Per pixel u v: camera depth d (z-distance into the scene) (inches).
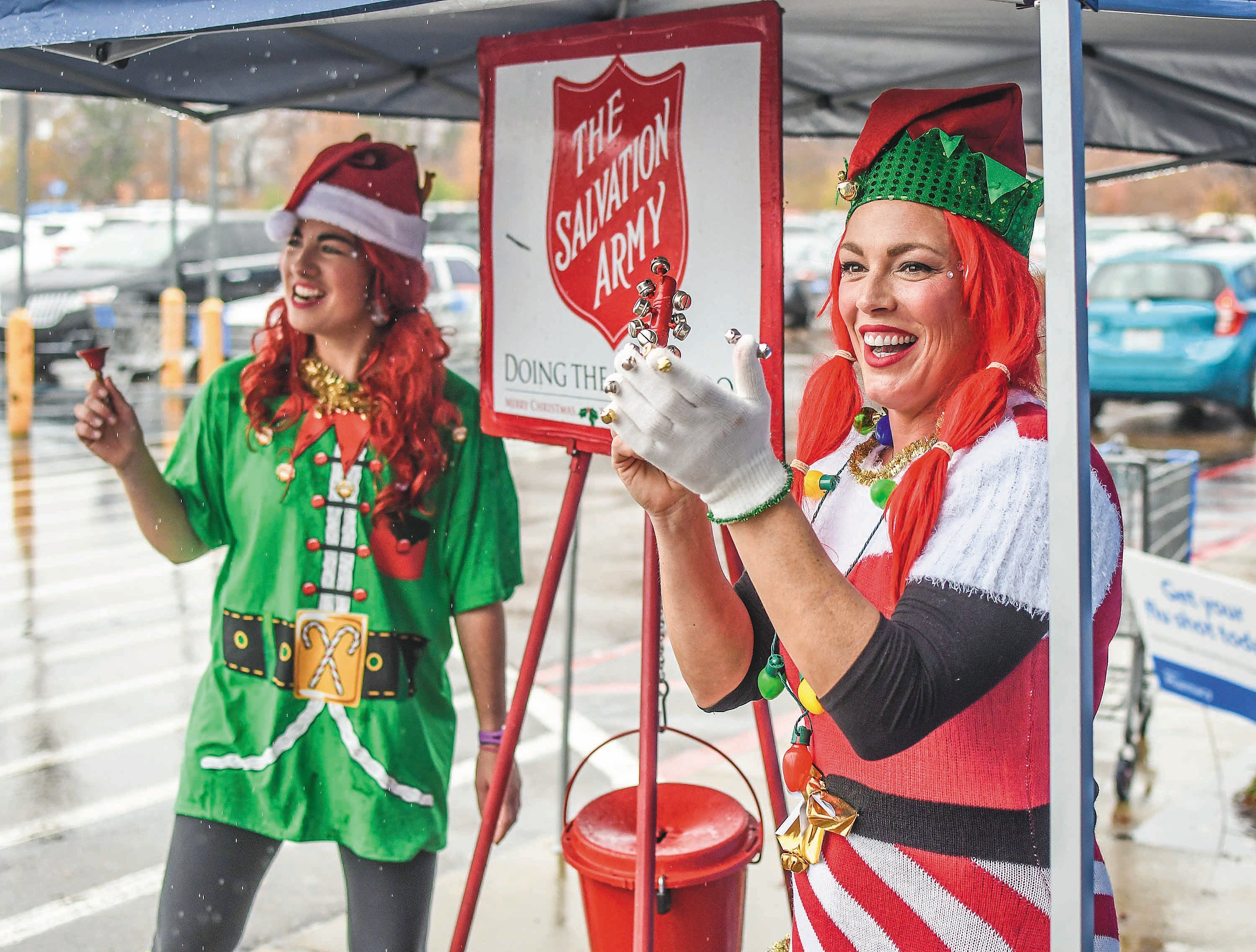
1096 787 55.7
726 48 87.0
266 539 102.3
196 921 100.3
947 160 63.2
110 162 1195.3
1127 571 167.5
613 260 94.7
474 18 108.5
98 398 103.4
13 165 1169.4
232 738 101.0
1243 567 299.3
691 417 53.7
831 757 68.1
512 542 108.3
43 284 626.5
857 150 66.1
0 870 157.6
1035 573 58.1
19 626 259.6
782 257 85.4
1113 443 197.2
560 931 143.7
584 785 182.7
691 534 67.2
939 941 63.0
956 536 58.9
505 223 102.0
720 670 70.6
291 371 104.0
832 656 55.0
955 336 64.5
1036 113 129.2
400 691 101.3
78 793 181.3
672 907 97.7
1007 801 62.1
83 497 382.3
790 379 383.6
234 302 655.8
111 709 215.2
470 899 102.2
